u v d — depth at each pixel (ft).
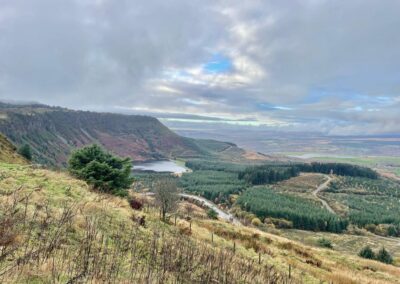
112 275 27.25
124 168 93.76
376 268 111.75
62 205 44.45
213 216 177.17
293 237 385.29
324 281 61.05
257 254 67.56
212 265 34.60
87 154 92.53
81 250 29.22
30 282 22.71
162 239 43.73
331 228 474.49
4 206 35.42
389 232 501.56
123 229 43.24
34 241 29.71
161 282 28.32
